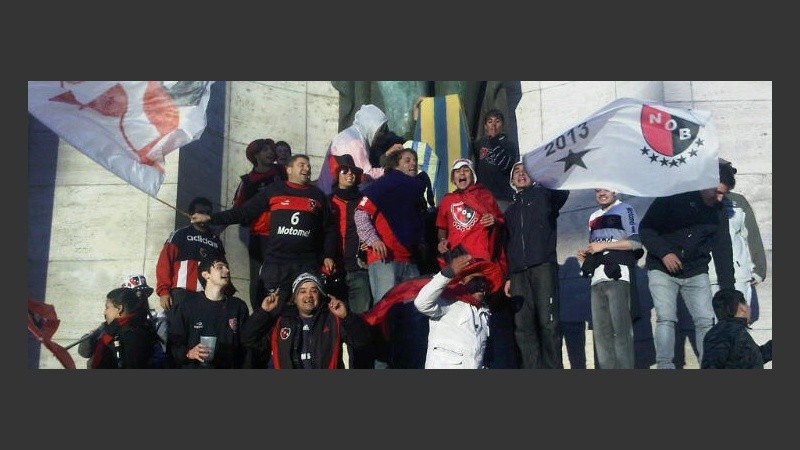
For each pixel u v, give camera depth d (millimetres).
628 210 13172
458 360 11328
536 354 12812
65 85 12695
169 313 12117
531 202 13023
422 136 15086
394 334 12430
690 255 13117
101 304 14531
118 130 12695
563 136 13258
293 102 16875
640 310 14234
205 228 13430
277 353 11625
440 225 12867
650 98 15703
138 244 14680
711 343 12133
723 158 15445
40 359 14195
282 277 12430
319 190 12852
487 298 11977
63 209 14805
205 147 15680
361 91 16031
